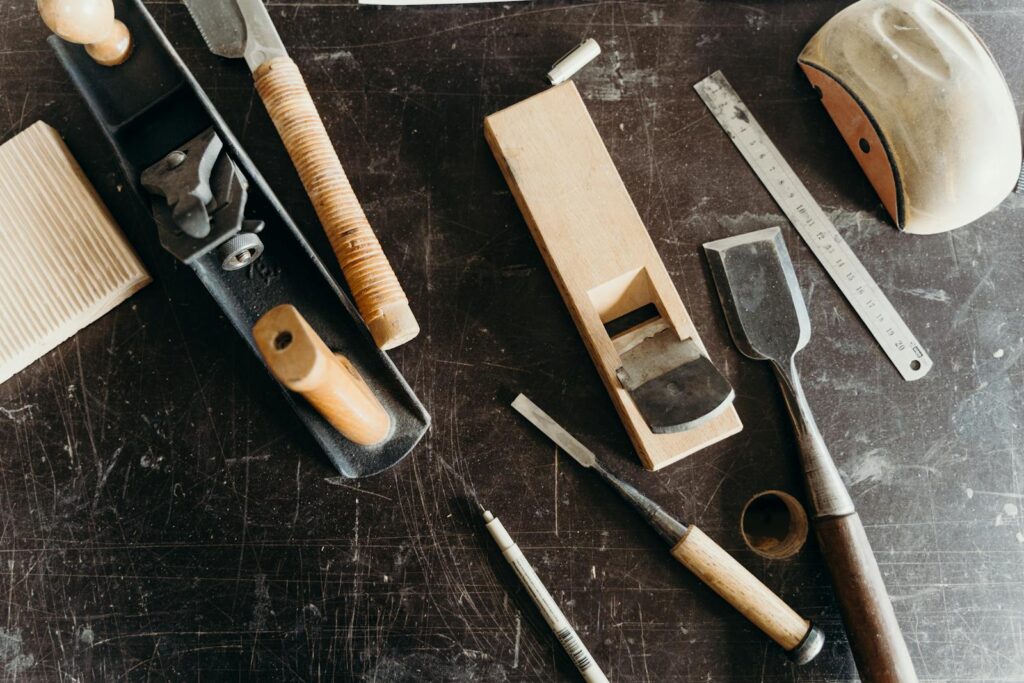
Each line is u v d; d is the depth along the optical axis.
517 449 0.84
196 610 0.81
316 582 0.82
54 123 0.86
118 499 0.82
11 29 0.87
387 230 0.86
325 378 0.59
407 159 0.87
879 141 0.81
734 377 0.85
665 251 0.87
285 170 0.86
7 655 0.80
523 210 0.84
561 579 0.82
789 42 0.91
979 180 0.78
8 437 0.83
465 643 0.81
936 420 0.86
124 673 0.80
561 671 0.81
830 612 0.82
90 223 0.81
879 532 0.85
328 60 0.88
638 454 0.83
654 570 0.82
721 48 0.90
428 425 0.80
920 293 0.88
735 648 0.82
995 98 0.78
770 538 0.88
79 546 0.82
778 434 0.85
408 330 0.74
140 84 0.74
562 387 0.85
